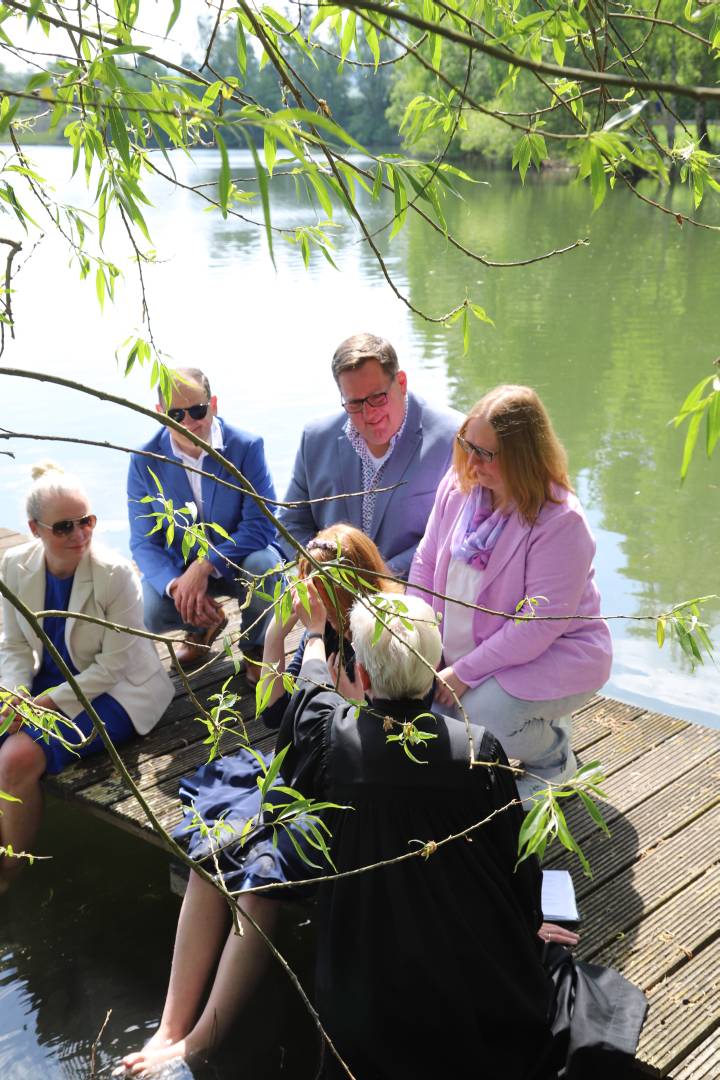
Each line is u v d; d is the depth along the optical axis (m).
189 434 1.27
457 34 0.94
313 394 9.45
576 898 3.04
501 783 2.37
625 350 11.40
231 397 9.35
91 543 3.80
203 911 2.91
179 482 4.37
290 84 1.31
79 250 1.75
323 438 4.11
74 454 8.20
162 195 31.02
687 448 1.10
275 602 1.70
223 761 3.34
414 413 3.98
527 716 3.27
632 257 18.08
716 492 7.34
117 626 1.38
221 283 15.41
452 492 3.55
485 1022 2.30
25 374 1.20
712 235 20.50
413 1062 2.30
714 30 1.62
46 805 4.13
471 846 2.33
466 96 1.24
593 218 23.94
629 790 3.56
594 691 3.34
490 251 18.94
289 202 19.23
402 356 11.09
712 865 3.17
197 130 1.32
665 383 10.12
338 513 4.08
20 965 3.24
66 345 11.27
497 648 3.26
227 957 2.84
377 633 1.54
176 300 13.92
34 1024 2.99
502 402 3.18
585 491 7.37
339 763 2.39
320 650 2.72
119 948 3.31
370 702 2.48
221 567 4.36
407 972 2.28
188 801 3.24
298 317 12.88
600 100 1.50
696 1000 2.63
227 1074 2.76
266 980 3.10
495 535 3.29
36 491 3.63
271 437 8.29
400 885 2.30
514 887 2.42
